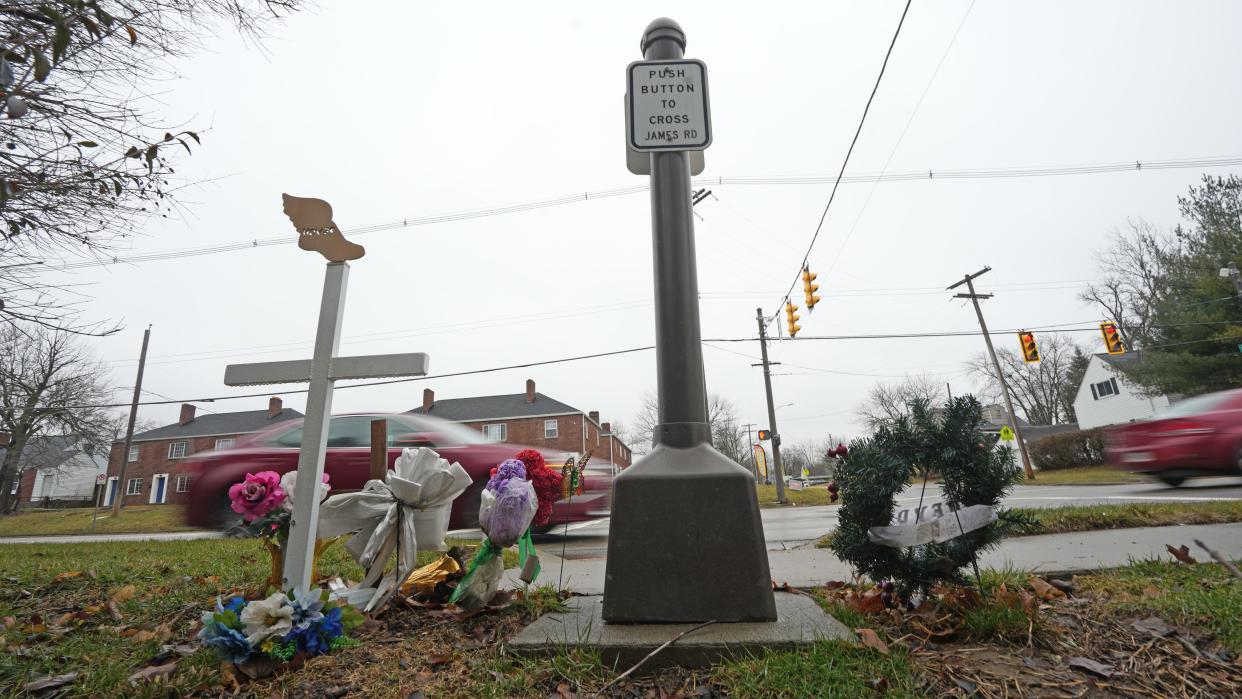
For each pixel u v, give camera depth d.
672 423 2.22
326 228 2.70
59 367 16.11
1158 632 1.85
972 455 2.04
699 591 1.99
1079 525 4.45
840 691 1.48
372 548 2.45
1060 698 1.46
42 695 1.71
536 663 1.76
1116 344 17.17
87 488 44.31
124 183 2.79
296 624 1.87
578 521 6.66
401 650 1.95
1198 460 8.90
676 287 2.36
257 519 2.45
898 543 2.05
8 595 3.11
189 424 39.88
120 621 2.54
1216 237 20.09
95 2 1.88
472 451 6.43
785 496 19.12
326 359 2.56
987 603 1.98
